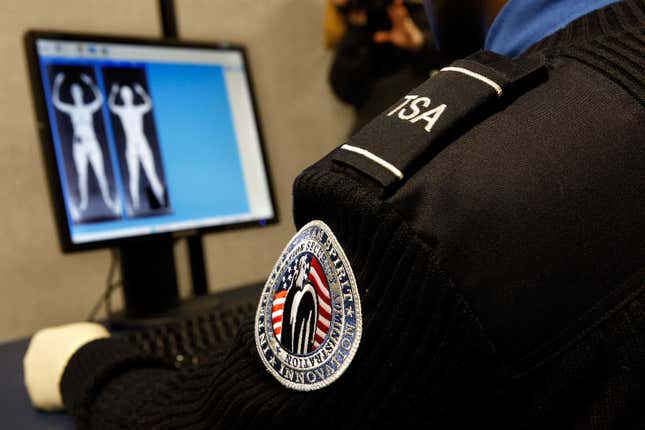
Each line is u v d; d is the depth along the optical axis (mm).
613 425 232
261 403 280
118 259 917
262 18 1108
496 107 265
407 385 245
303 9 1147
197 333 690
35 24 901
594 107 249
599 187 238
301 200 295
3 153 875
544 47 300
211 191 924
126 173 838
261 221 975
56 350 566
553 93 259
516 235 237
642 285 233
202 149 924
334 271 262
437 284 239
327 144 1194
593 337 235
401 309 245
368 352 250
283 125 1140
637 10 280
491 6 348
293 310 276
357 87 1165
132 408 402
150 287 881
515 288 236
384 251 248
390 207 249
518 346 238
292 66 1142
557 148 244
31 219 896
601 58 263
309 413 264
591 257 235
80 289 937
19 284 888
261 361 285
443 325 239
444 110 263
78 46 817
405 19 1142
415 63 1163
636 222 235
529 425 244
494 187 242
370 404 252
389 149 263
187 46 925
